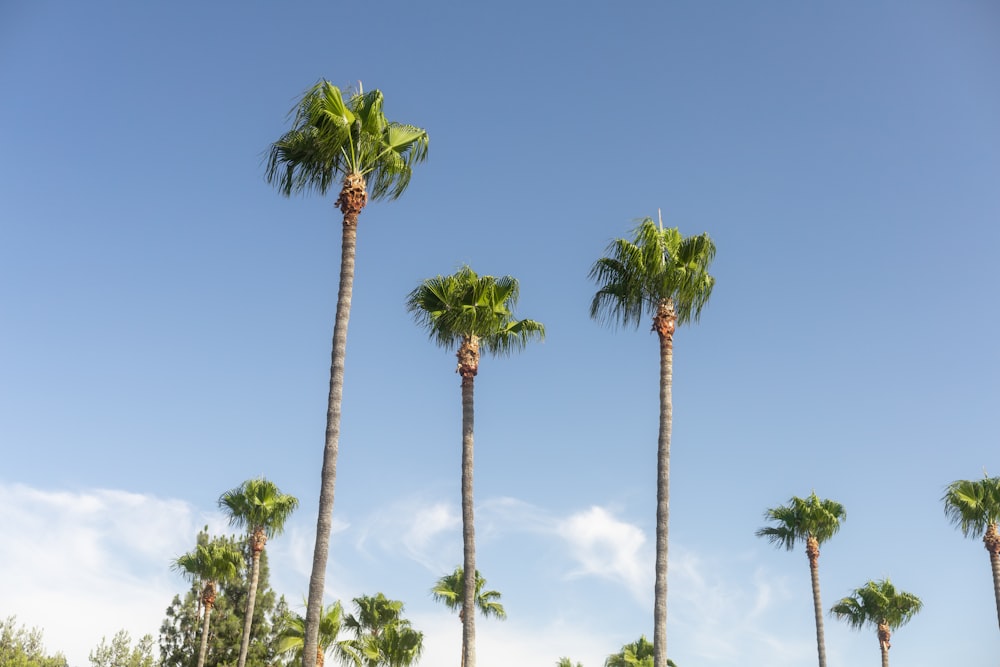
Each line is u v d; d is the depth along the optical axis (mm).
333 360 21312
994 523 43719
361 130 23094
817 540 49438
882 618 52781
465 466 28375
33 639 55750
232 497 50219
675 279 25797
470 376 29344
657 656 23062
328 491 20312
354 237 22500
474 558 27609
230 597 60250
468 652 26547
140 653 55156
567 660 52875
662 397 25547
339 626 43156
